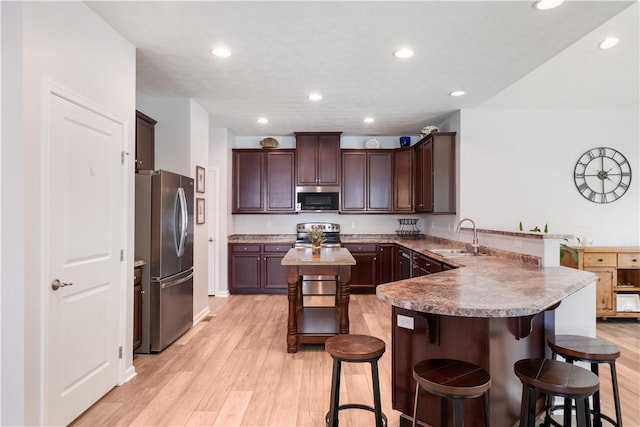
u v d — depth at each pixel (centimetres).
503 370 195
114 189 259
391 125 547
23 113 182
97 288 241
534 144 455
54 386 202
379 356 193
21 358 181
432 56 296
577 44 305
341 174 609
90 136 233
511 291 199
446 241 509
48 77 198
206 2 221
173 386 271
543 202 456
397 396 215
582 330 243
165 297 345
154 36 265
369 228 650
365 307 502
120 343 270
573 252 430
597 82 380
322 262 343
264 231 645
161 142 411
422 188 521
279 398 255
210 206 575
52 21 200
